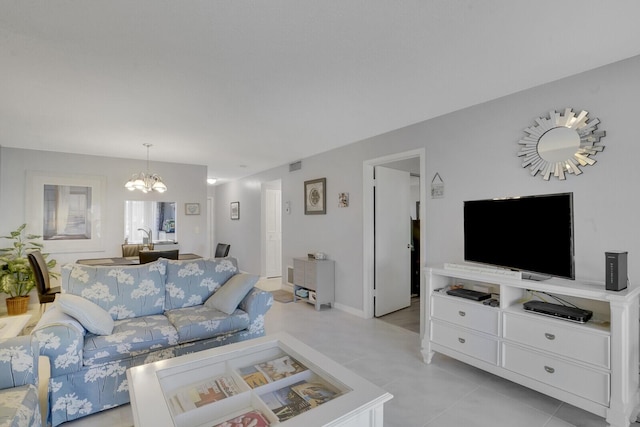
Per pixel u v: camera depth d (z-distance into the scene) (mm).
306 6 1630
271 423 1412
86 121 3420
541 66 2275
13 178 4660
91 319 2322
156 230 5703
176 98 2801
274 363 1932
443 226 3285
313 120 3443
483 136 2955
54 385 2039
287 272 5883
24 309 4418
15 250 4637
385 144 3939
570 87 2430
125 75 2365
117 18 1709
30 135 3979
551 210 2295
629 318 1930
